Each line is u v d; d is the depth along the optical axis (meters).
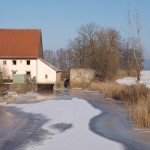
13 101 42.00
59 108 35.50
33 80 65.88
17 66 70.00
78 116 30.30
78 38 99.62
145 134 22.97
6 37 75.00
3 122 27.55
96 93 55.12
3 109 34.97
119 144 20.53
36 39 74.38
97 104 39.16
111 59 85.38
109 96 47.59
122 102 41.03
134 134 23.00
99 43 92.81
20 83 57.56
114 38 89.88
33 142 20.94
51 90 62.16
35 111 33.38
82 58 97.44
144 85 44.47
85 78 67.12
